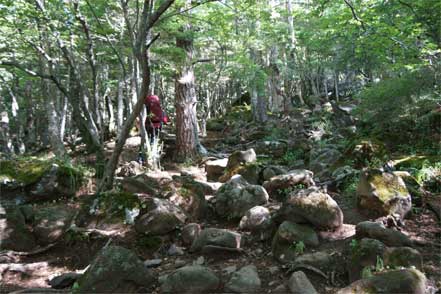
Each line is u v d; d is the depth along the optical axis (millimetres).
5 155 7941
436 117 7738
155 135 8688
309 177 5973
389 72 11367
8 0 5789
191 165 9266
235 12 7734
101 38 7934
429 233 4496
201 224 5449
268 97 19094
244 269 4023
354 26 7012
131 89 9484
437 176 5637
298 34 13336
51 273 4539
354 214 5090
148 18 4836
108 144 11625
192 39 8297
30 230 5137
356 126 10234
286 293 3621
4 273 4383
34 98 19484
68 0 7012
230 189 5617
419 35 6664
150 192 5785
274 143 9883
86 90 8117
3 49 8633
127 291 3801
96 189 6367
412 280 3162
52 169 6199
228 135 13805
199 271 3865
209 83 19203
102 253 3947
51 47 9352
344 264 3938
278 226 4805
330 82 20422
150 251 4773
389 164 6176
